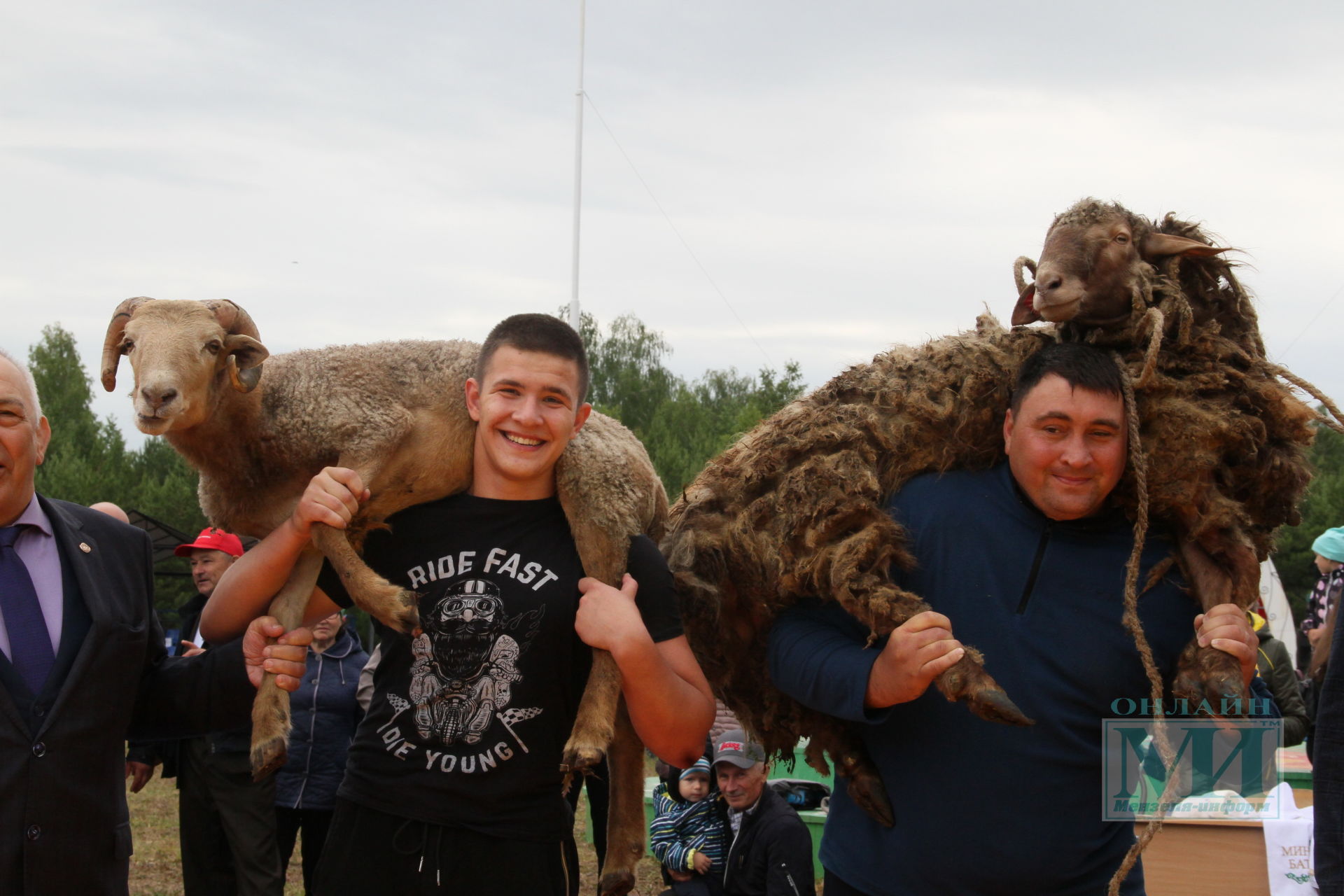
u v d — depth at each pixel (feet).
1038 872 8.57
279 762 9.04
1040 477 8.48
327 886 8.84
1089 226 8.90
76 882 8.64
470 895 8.57
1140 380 8.27
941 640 7.90
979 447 9.41
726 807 17.80
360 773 8.96
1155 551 8.86
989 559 8.92
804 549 9.21
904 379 9.53
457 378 10.19
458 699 8.80
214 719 9.79
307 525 8.84
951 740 8.77
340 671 19.45
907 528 9.21
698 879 17.53
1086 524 8.93
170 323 9.34
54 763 8.58
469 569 9.16
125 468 138.62
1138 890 8.94
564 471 9.63
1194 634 8.79
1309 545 94.17
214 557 20.33
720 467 10.42
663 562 9.78
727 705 10.80
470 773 8.66
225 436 9.93
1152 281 8.77
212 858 18.24
